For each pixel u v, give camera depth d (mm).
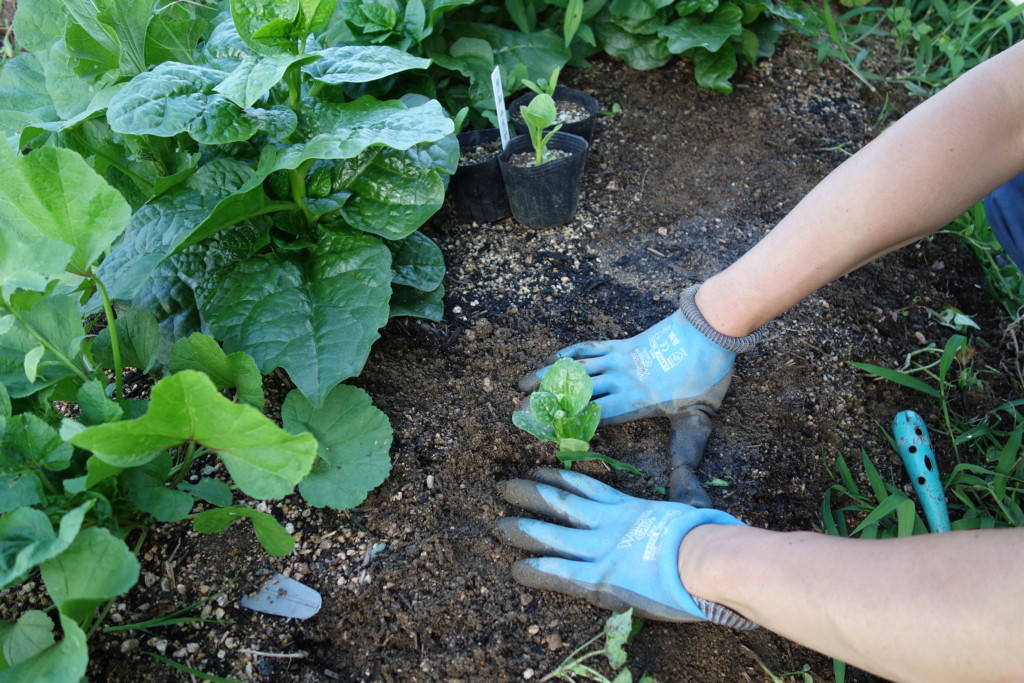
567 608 1334
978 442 1642
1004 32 2518
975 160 1188
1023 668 810
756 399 1661
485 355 1692
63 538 961
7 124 1602
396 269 1639
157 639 1263
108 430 1005
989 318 1932
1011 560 841
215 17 1796
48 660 1004
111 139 1569
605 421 1560
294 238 1629
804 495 1513
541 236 1940
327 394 1444
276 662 1258
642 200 2057
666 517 1275
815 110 2338
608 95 2299
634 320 1767
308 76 1562
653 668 1270
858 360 1761
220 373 1301
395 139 1353
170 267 1507
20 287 1130
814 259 1320
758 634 1312
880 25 2682
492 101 2016
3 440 1149
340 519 1420
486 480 1498
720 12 2213
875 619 900
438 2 1867
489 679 1255
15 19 1609
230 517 1234
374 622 1311
